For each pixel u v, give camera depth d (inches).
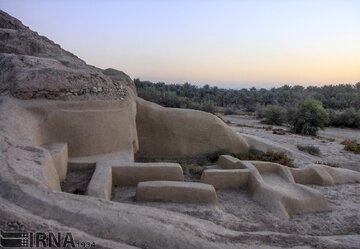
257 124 1314.0
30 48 485.7
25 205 174.6
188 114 483.8
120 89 409.1
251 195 321.7
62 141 328.2
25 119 304.3
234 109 2046.0
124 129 377.4
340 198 349.7
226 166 398.3
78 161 324.8
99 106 359.9
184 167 421.1
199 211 266.8
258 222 267.4
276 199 295.6
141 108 466.0
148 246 159.5
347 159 623.8
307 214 297.4
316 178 390.9
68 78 353.4
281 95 2258.9
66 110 335.3
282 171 372.2
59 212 171.9
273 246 187.3
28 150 253.4
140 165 316.2
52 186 229.8
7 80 373.1
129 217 177.2
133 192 300.5
